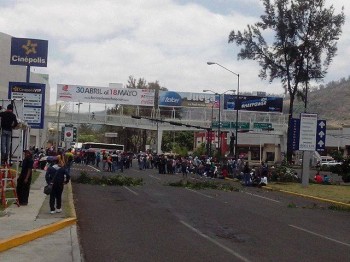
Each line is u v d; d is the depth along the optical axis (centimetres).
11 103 1995
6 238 1152
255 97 7656
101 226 1517
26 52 3384
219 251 1199
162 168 5169
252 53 6531
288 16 6278
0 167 1803
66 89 7125
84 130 15838
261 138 9888
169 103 7500
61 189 1648
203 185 3431
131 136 11312
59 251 1121
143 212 1897
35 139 7181
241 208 2202
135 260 1066
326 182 4231
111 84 7656
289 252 1224
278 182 4153
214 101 7594
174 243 1284
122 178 3328
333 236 1530
